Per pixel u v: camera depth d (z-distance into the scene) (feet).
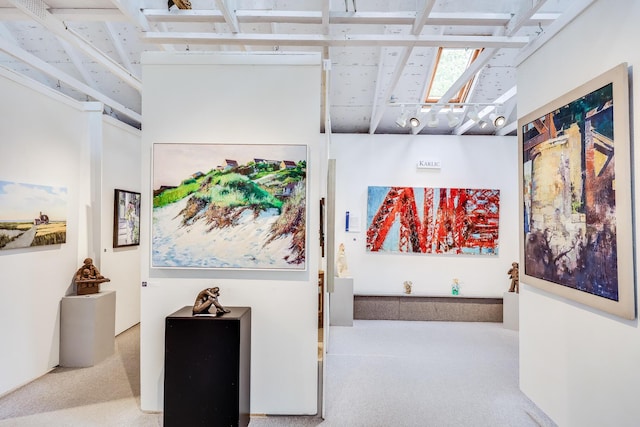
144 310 9.50
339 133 21.26
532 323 9.72
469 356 13.88
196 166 9.47
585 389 7.67
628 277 6.38
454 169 20.04
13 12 9.11
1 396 10.21
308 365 9.45
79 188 13.52
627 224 6.38
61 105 12.60
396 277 19.85
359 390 10.94
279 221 9.40
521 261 10.02
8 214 10.39
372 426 9.03
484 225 19.70
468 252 19.63
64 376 11.59
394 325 18.20
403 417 9.45
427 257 19.80
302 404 9.46
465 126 19.26
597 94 7.09
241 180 9.45
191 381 8.27
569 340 8.19
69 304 12.41
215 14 9.98
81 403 9.93
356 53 15.57
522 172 9.95
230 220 9.41
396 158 20.08
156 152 9.48
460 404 10.13
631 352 6.49
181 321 8.27
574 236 7.77
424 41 10.43
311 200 9.52
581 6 7.73
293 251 9.39
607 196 6.82
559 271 8.29
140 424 8.94
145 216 9.51
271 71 9.56
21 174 10.86
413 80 16.96
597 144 7.09
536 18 9.77
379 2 12.94
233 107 9.56
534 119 9.32
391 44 10.58
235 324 8.25
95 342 12.50
